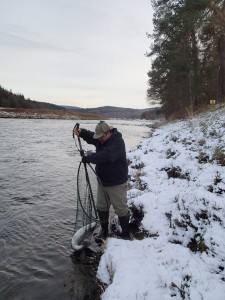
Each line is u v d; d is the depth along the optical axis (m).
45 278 4.23
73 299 3.82
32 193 7.97
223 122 11.70
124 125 60.41
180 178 7.30
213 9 21.20
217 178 5.85
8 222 6.02
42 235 5.49
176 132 14.93
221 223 3.99
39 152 15.47
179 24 22.77
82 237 5.14
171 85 34.62
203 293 3.04
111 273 3.83
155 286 3.29
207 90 30.55
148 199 5.85
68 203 7.19
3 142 18.77
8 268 4.45
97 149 5.14
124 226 5.16
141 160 10.12
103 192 5.18
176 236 4.45
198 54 26.48
